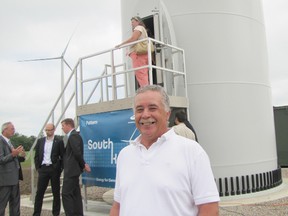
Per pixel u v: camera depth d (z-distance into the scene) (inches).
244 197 309.3
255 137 342.3
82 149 240.4
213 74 332.8
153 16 332.2
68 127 247.9
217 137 327.0
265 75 368.8
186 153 75.9
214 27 337.4
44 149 272.8
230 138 329.1
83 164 239.5
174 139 78.7
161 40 318.7
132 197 76.6
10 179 237.1
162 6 338.3
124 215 77.0
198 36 336.8
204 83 331.9
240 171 327.9
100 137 272.5
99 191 402.3
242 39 346.3
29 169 800.9
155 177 74.9
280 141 532.7
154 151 78.2
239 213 241.8
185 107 291.7
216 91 331.6
